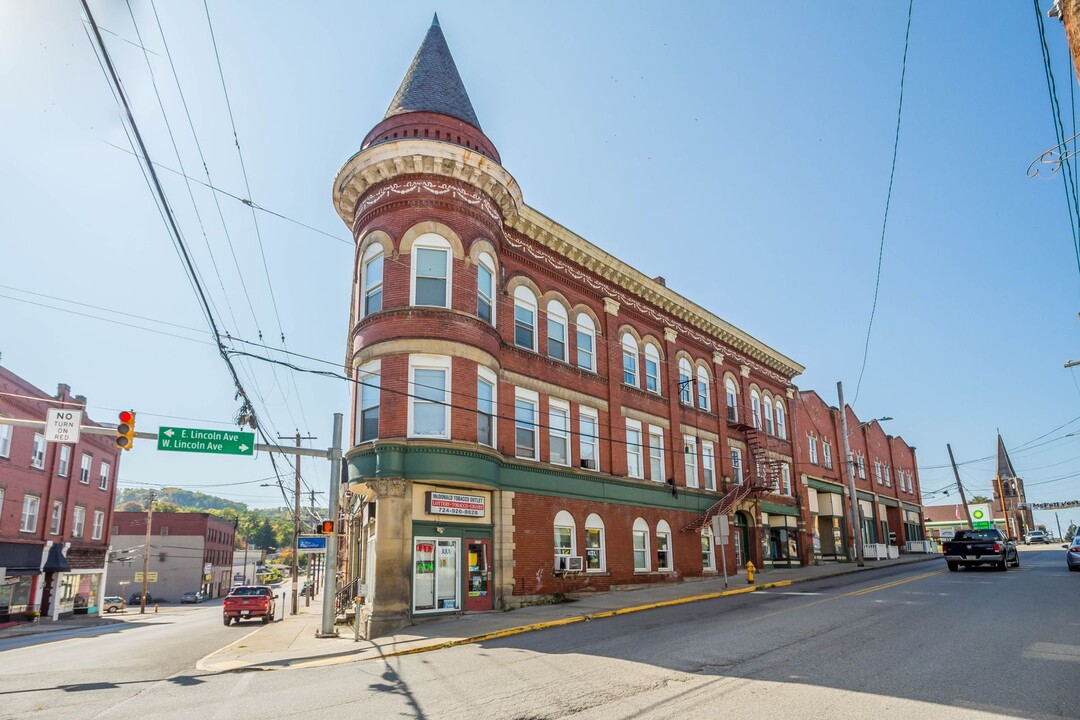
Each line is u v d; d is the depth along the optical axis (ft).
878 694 27.45
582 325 88.48
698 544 99.76
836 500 150.71
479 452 66.54
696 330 112.37
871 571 111.75
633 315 98.07
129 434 52.70
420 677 36.73
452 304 68.23
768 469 120.98
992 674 30.09
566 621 57.47
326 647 53.93
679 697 28.37
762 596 72.74
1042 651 34.71
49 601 136.67
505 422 74.02
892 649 36.55
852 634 41.98
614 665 36.09
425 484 65.26
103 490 163.73
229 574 314.96
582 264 89.35
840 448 159.22
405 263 68.28
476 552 68.69
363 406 67.51
